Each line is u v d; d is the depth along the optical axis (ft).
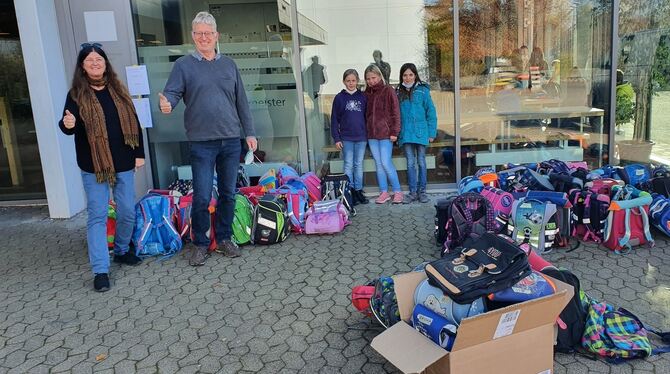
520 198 13.92
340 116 19.13
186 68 13.10
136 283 12.98
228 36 19.66
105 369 9.30
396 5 19.66
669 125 19.53
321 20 19.84
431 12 19.54
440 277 8.18
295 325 10.52
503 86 19.85
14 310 11.80
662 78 19.19
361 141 19.06
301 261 13.88
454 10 19.29
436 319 7.98
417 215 17.47
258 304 11.51
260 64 19.75
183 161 19.99
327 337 10.01
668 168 17.47
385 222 16.88
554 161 16.76
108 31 18.70
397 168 20.39
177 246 14.87
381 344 7.98
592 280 11.84
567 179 14.80
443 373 7.66
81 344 10.19
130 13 18.74
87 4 18.52
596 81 19.44
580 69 19.54
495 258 8.41
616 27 18.63
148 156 19.89
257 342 9.95
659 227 13.98
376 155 19.02
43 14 17.79
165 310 11.44
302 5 19.75
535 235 13.33
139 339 10.28
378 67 20.08
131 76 18.99
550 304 7.73
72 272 13.94
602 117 19.60
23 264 14.69
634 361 8.80
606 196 13.82
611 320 9.31
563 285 8.45
